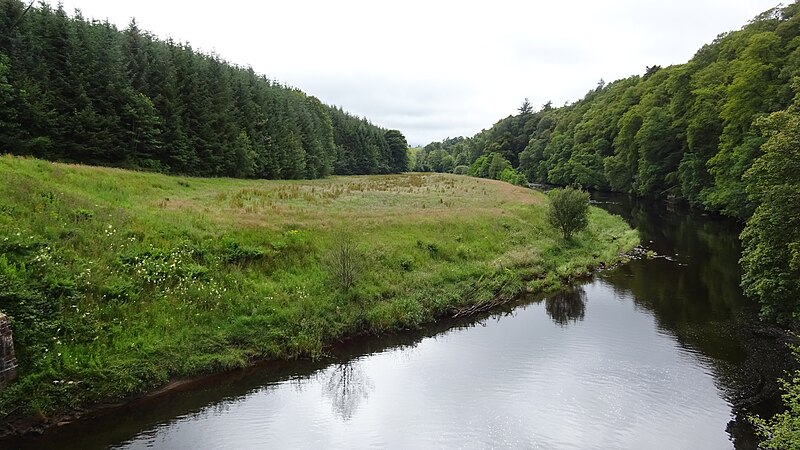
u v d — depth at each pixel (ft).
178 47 171.12
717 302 68.90
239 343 48.52
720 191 130.62
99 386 38.83
